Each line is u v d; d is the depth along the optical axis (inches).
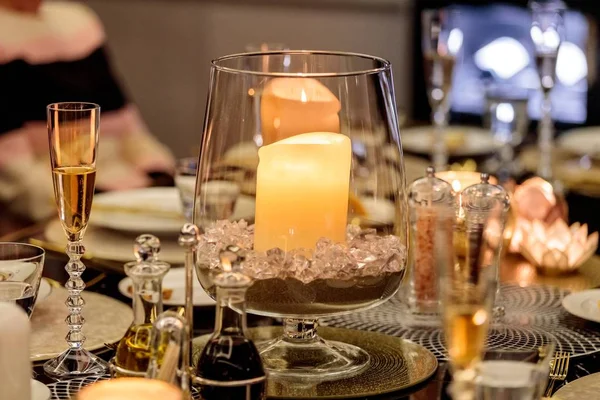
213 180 45.3
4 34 115.6
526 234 64.9
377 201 44.9
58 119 44.3
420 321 53.6
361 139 44.6
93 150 45.4
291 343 46.1
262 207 43.8
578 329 52.6
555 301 57.7
